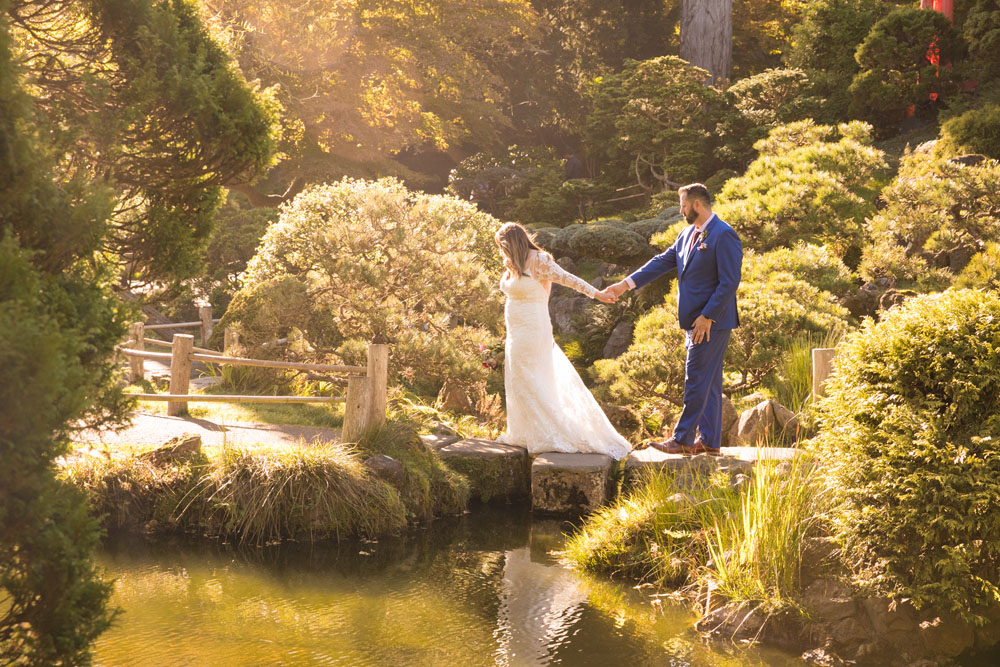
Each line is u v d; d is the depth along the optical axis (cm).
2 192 240
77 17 334
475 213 1070
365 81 2077
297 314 818
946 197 952
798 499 405
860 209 1099
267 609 362
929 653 337
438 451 591
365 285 789
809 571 378
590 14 2828
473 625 352
